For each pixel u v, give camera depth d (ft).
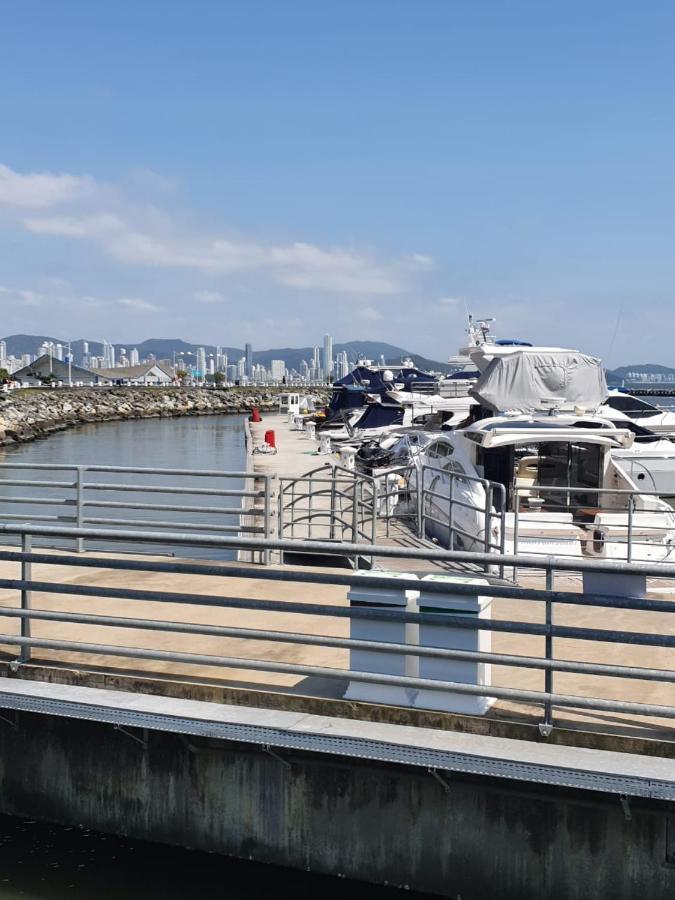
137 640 27.30
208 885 21.63
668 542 44.93
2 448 179.11
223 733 20.95
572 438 49.73
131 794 22.88
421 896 20.52
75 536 23.71
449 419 98.73
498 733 20.31
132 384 453.17
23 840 23.12
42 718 23.65
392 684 20.77
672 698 22.38
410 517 54.60
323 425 162.81
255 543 22.15
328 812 21.18
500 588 20.36
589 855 19.30
